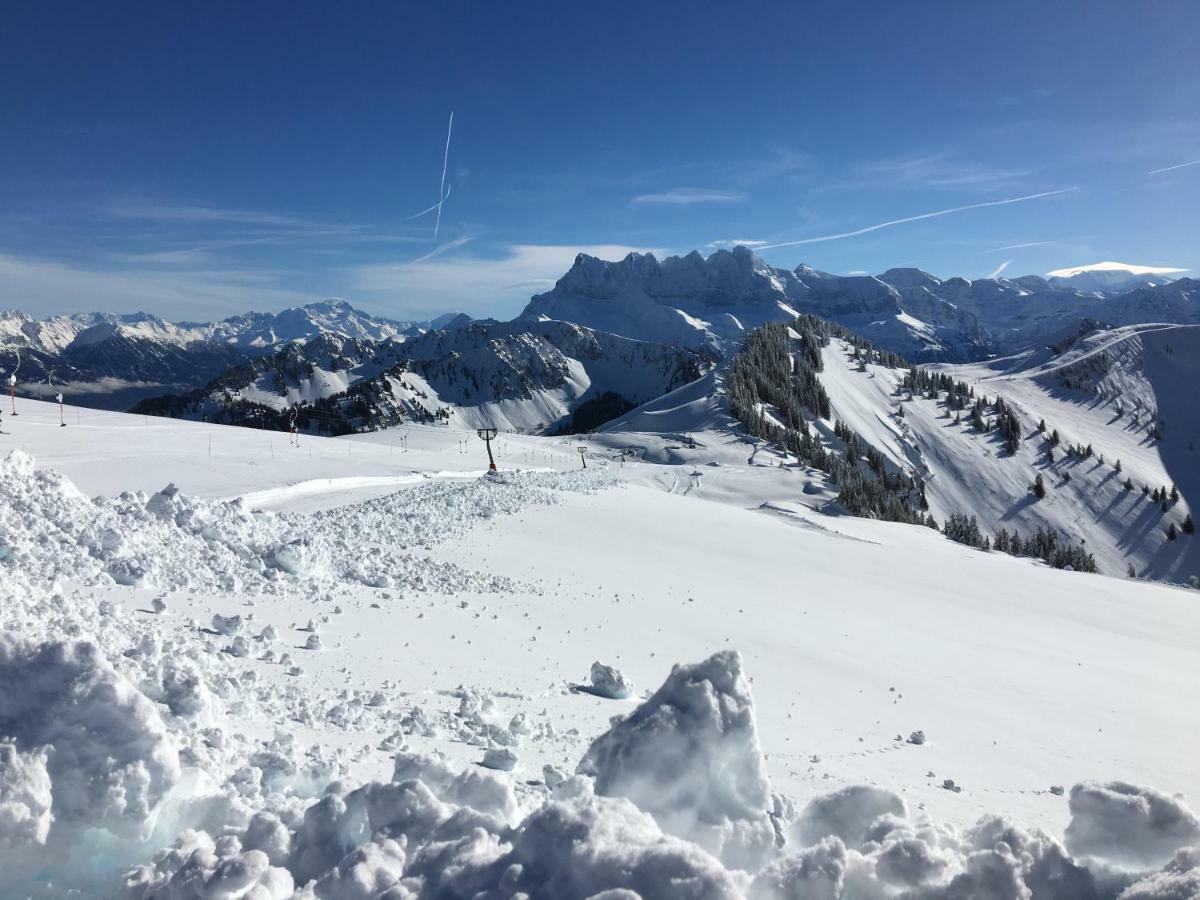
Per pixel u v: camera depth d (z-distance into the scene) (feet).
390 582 77.82
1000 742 54.54
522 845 14.49
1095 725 63.10
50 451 173.68
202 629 46.91
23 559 51.70
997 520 603.26
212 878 15.12
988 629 106.83
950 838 17.90
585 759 21.03
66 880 17.17
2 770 17.16
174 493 77.00
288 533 83.66
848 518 263.08
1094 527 611.06
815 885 15.12
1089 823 17.61
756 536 155.22
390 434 420.36
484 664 53.57
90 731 18.37
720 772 19.48
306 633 53.42
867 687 66.44
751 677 64.18
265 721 32.73
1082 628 118.32
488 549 111.24
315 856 17.69
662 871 13.28
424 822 17.61
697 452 417.49
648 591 98.58
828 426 611.06
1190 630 130.41
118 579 56.03
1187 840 16.75
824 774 39.40
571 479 200.85
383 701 39.63
